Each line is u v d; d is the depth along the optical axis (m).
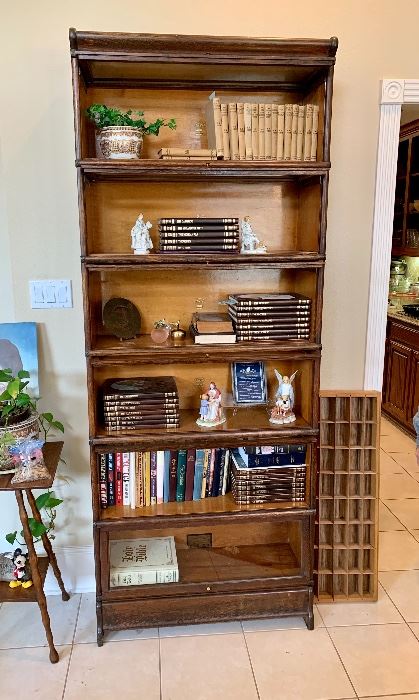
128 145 1.83
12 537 2.14
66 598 2.34
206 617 2.15
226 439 2.04
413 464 3.77
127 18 1.98
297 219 2.19
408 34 2.08
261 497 2.15
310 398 2.08
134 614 2.10
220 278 2.21
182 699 1.84
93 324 1.97
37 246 2.11
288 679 1.93
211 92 2.06
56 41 1.97
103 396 2.04
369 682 1.92
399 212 4.90
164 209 2.12
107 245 2.12
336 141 2.13
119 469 2.11
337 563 2.36
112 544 2.31
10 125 2.01
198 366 2.27
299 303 2.01
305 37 2.05
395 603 2.33
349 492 2.30
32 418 2.00
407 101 2.11
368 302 2.29
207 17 2.00
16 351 2.16
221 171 1.84
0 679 1.93
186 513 2.09
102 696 1.86
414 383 4.22
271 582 2.15
